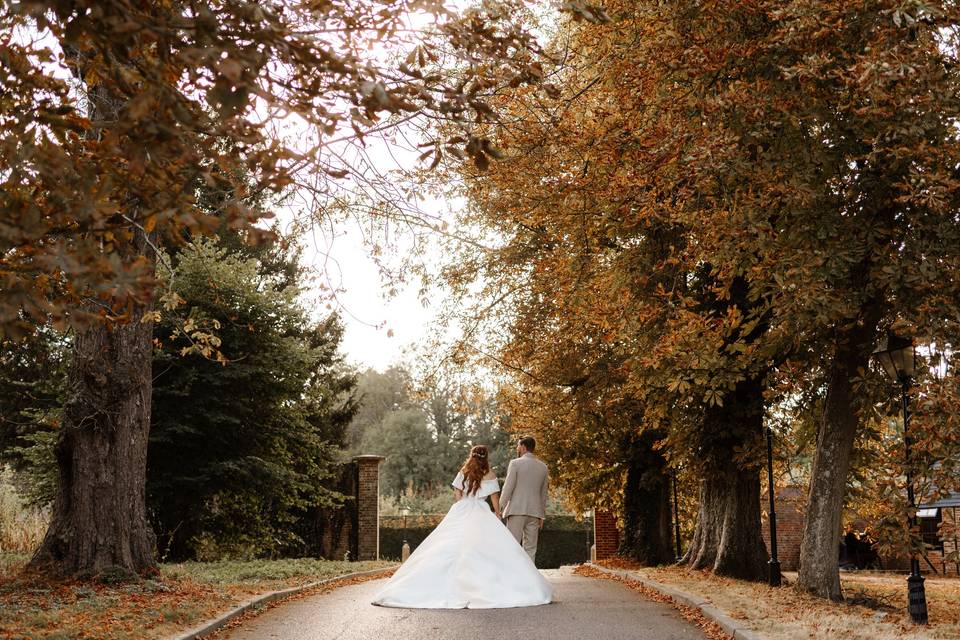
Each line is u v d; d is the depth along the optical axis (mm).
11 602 9688
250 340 23859
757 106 10312
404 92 5562
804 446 16719
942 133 10445
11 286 4414
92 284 4301
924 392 10297
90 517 12078
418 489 71625
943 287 10516
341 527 29688
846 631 8430
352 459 30062
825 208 10969
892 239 11414
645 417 18109
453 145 5543
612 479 25938
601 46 12641
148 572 12266
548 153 12867
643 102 12031
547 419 23078
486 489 11414
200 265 23016
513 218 17938
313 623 9164
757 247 10719
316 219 7559
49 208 4723
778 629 8312
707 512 18250
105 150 4844
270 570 15617
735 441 16766
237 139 4969
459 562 10664
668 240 14125
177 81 5262
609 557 27594
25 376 24828
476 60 5676
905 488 11344
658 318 13930
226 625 9148
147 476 22797
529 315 20359
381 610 10086
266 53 4828
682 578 14664
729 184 11352
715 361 11766
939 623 10477
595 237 14352
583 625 8844
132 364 12438
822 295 10359
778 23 11078
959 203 10758
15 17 5461
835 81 10828
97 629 7977
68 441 12258
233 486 23844
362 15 5535
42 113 5043
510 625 8805
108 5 4129
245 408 23453
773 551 14211
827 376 14812
